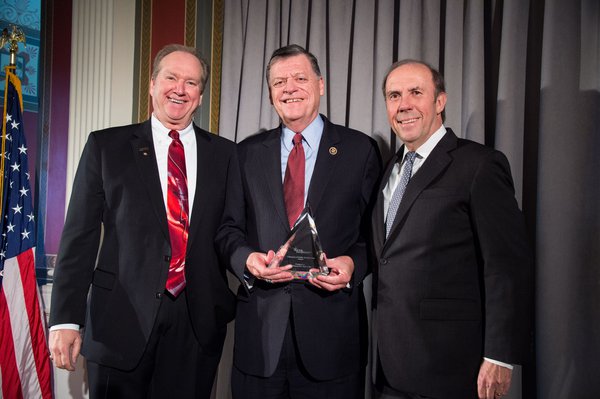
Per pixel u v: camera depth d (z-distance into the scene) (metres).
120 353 1.44
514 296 1.24
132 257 1.49
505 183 1.33
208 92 2.39
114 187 1.53
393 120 1.51
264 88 2.25
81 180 1.56
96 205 1.56
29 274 2.21
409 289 1.36
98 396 1.47
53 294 1.49
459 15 1.91
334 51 2.12
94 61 2.46
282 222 1.52
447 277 1.34
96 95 2.44
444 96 1.53
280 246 1.50
